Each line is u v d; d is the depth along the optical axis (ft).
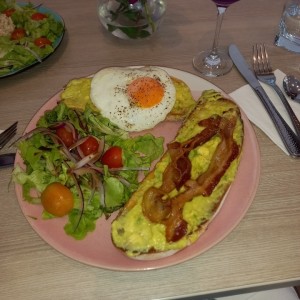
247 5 1.75
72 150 1.11
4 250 0.96
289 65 1.46
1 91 1.38
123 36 1.55
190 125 1.12
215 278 0.91
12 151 1.18
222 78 1.41
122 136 1.15
